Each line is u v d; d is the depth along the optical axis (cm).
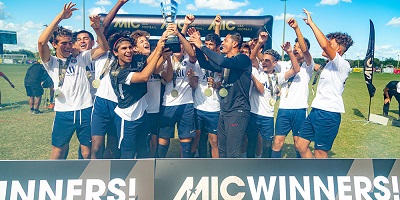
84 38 274
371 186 204
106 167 194
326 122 261
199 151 324
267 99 288
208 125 291
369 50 266
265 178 200
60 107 258
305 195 200
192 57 269
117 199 191
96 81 254
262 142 299
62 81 254
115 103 255
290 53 274
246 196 197
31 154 357
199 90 287
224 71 255
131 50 233
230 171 199
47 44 238
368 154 364
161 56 238
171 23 222
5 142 398
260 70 288
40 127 470
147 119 266
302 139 279
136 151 264
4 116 539
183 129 285
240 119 254
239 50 260
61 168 192
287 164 202
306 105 295
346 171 204
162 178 195
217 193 196
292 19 254
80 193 191
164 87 281
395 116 527
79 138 268
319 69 286
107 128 262
